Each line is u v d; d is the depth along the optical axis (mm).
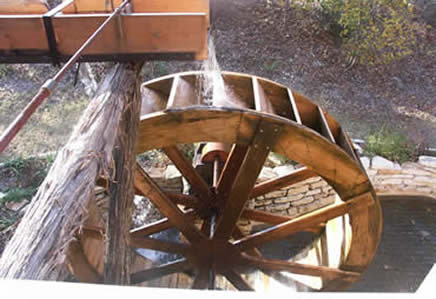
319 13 8781
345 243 4156
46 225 1249
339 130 4535
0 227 4457
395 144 6402
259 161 3309
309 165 3436
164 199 3541
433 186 6285
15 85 6738
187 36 2191
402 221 6422
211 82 4055
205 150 4695
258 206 5898
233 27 8562
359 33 7758
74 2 2332
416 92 7914
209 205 4320
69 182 1428
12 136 985
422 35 9180
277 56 8102
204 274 4090
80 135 1721
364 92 7738
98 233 3031
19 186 5094
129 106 2104
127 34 2170
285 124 3117
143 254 5395
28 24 2102
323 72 7992
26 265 1099
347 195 3670
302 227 3902
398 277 5930
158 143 3156
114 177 1918
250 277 5230
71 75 6875
